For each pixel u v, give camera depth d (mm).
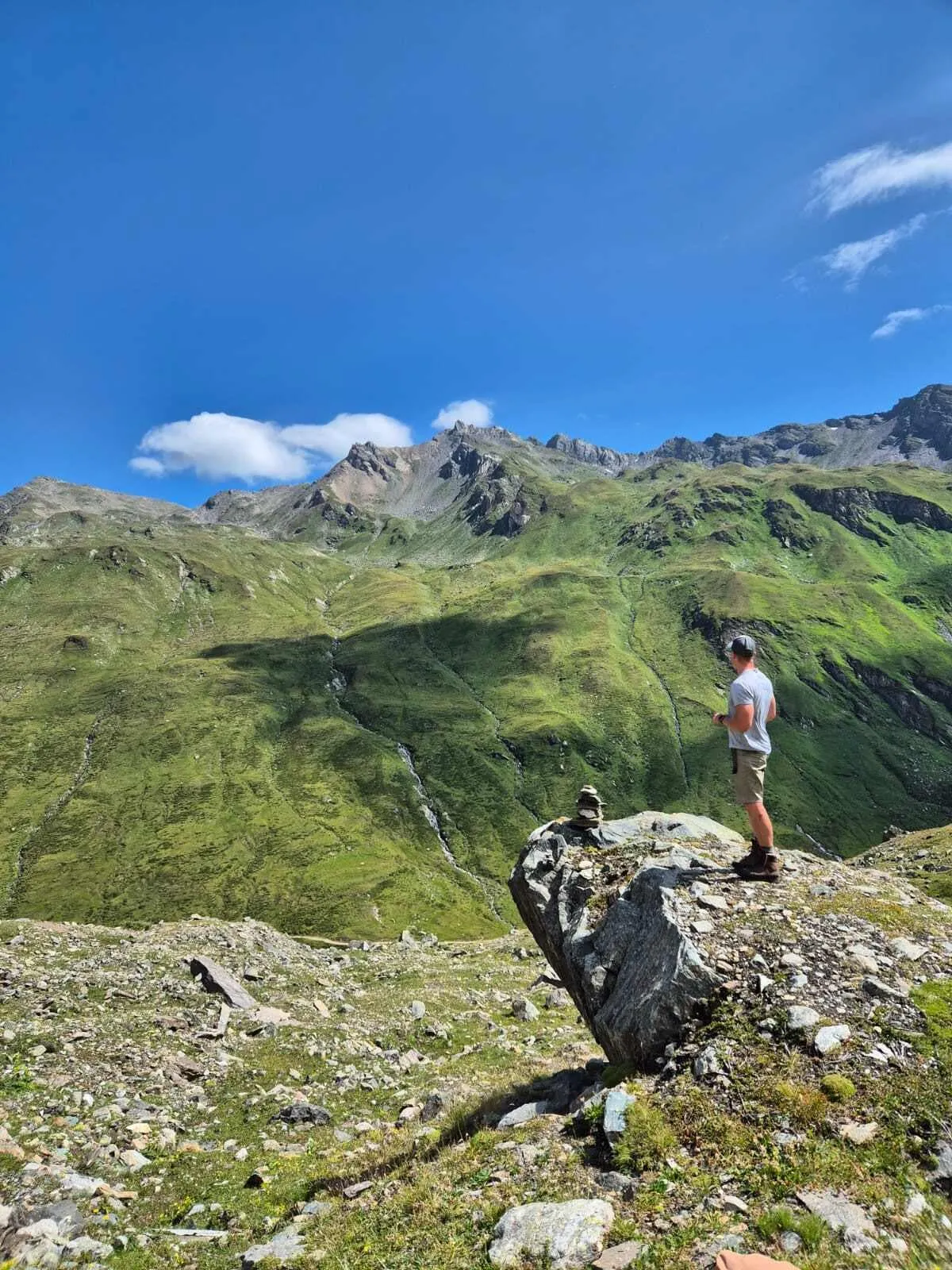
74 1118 16266
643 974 11906
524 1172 9219
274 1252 9766
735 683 13453
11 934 30391
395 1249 8461
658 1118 9070
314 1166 14430
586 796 17422
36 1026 20812
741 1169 7980
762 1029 9969
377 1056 24781
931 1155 7633
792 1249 6699
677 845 15359
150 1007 24312
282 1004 28469
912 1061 8953
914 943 11414
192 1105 18703
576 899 14922
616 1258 6934
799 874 13883
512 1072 19750
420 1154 12016
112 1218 12250
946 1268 6340
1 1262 10516
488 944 58844
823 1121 8352
